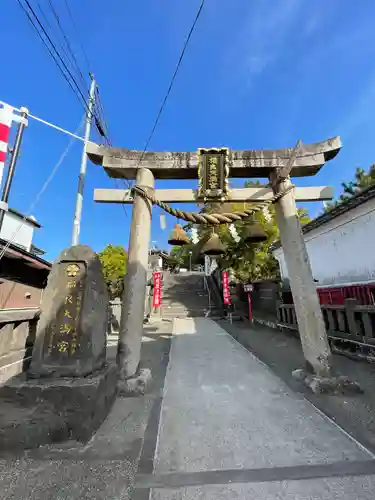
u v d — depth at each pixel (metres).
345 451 2.80
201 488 2.29
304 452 2.80
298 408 3.92
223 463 2.64
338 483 2.32
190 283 26.34
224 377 5.59
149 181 5.78
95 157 5.89
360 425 3.33
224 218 5.41
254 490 2.26
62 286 4.33
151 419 3.64
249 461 2.67
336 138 5.77
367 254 7.41
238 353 7.82
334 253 8.81
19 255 5.15
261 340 9.51
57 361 3.89
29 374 3.77
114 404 4.18
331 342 7.30
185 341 9.88
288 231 5.48
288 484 2.32
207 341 9.79
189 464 2.63
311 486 2.29
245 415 3.74
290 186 5.62
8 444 2.78
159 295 18.27
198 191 5.84
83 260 4.45
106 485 2.31
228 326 13.42
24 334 5.65
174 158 5.89
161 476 2.44
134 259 5.38
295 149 4.92
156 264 26.30
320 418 3.57
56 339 4.03
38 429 2.88
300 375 5.05
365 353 6.08
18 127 3.79
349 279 8.12
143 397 4.48
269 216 14.48
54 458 2.70
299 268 5.26
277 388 4.82
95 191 5.97
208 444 3.00
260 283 14.62
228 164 5.77
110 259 19.30
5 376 4.87
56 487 2.28
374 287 7.16
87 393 3.37
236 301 18.62
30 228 14.12
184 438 3.13
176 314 18.55
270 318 12.73
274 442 3.02
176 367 6.46
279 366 6.21
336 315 7.14
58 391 3.37
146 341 10.00
